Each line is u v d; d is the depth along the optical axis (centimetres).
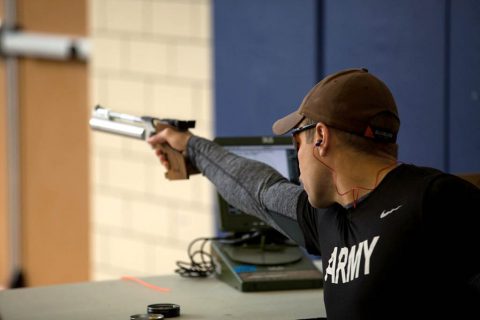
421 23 468
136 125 348
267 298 338
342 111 251
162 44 628
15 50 753
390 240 238
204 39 602
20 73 762
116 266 684
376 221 244
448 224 231
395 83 482
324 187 261
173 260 642
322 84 257
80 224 740
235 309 322
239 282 346
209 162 329
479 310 232
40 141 759
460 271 232
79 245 743
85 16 705
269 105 544
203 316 313
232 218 373
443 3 457
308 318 311
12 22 758
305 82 522
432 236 233
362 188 252
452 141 461
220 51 569
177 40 618
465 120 453
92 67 678
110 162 677
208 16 598
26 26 752
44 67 745
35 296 341
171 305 315
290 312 319
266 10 539
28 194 777
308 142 260
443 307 235
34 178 770
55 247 763
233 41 560
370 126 250
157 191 647
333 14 508
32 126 763
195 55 609
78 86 724
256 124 552
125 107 657
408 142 481
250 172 316
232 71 563
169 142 338
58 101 739
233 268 354
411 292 236
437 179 238
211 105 603
